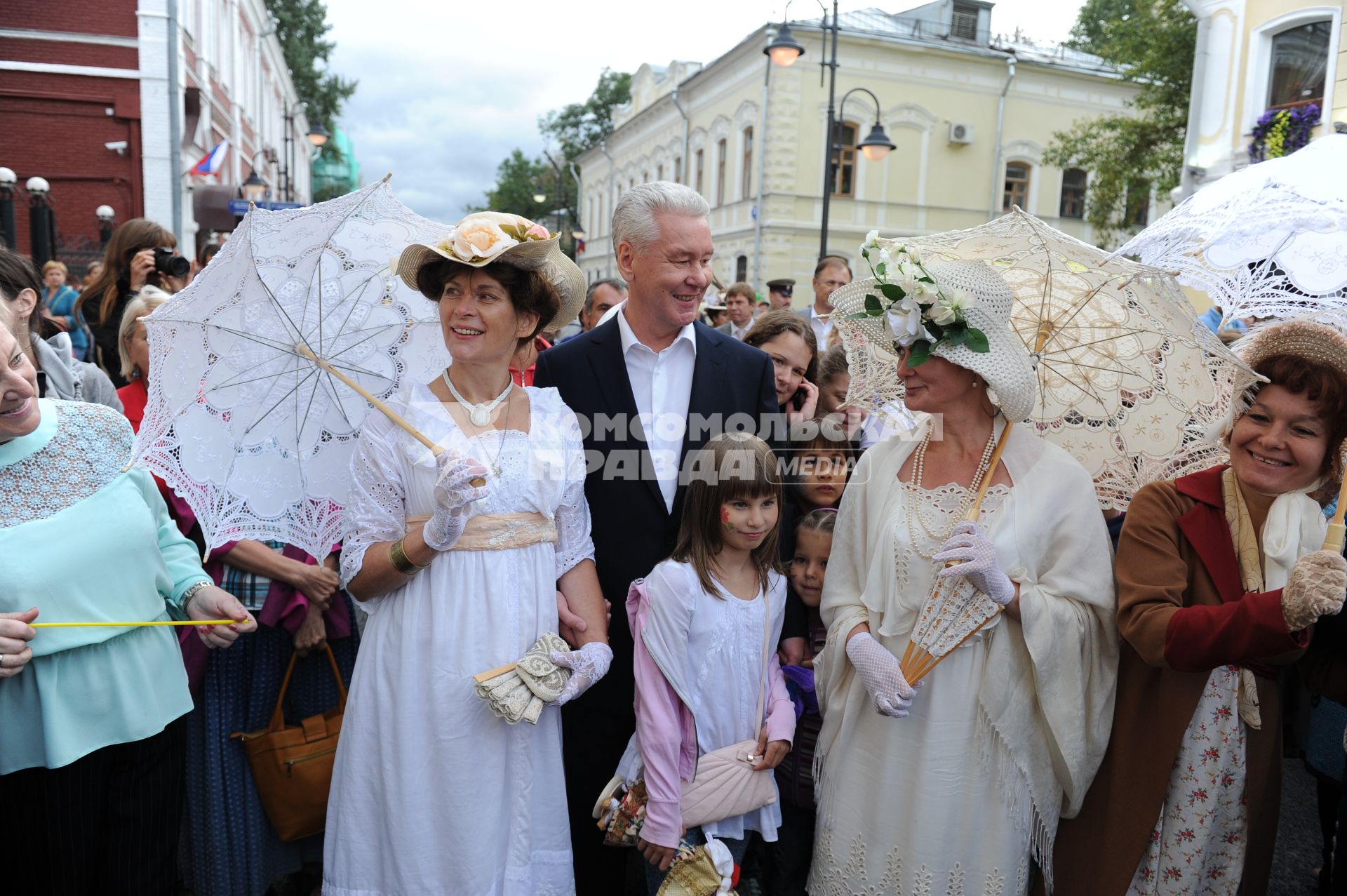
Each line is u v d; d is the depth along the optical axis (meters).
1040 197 23.41
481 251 1.86
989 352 2.02
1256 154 10.12
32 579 1.81
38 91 14.09
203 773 2.56
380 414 2.06
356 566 1.99
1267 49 10.37
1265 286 2.27
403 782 1.92
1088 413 2.39
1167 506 2.13
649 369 2.57
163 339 2.04
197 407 2.10
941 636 2.04
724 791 2.20
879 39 21.22
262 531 2.17
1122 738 2.14
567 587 2.20
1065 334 2.34
